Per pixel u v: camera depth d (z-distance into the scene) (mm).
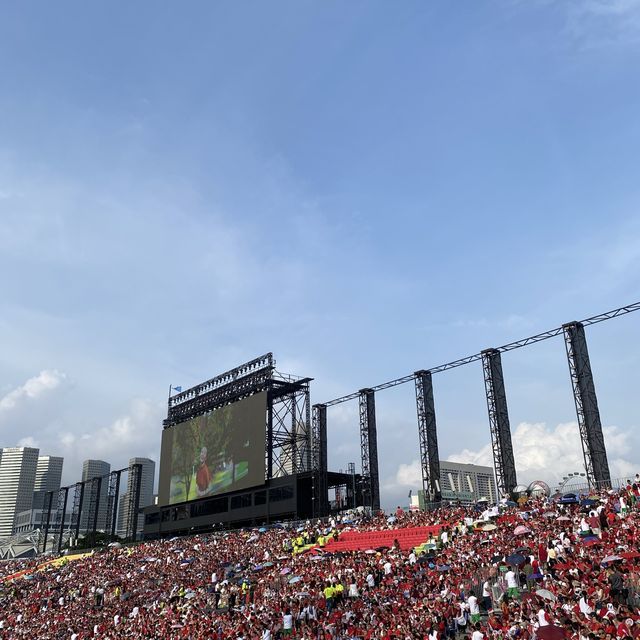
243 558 76375
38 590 95188
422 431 81500
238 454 102375
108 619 67500
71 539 157875
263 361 103750
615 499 50938
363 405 92188
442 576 44594
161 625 56719
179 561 83125
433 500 78125
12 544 196500
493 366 75375
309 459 99000
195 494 110438
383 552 58594
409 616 38469
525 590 38250
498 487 71688
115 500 149500
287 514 94375
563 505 54906
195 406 118938
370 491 88250
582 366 66812
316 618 46562
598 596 32281
